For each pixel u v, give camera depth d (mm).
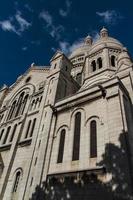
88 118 22109
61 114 25844
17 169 26547
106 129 19109
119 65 30766
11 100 42969
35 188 20188
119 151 16547
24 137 30688
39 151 23734
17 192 23672
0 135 35844
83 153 19656
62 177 19172
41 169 21422
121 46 40125
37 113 32438
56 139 23609
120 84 22109
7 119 38719
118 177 15180
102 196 15242
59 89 32250
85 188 16750
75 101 25203
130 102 22453
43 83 38656
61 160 20969
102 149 18312
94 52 39844
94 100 23141
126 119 19094
